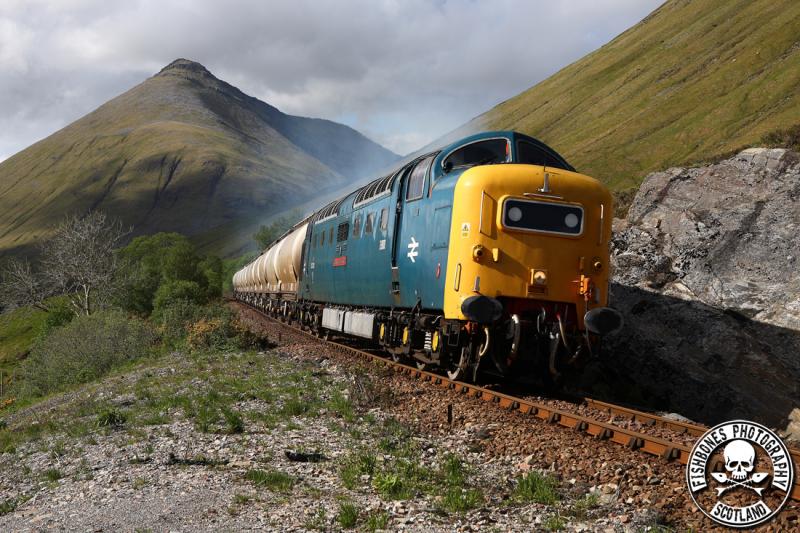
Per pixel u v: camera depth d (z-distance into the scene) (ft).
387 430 33.86
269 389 46.88
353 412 38.55
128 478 27.40
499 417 34.50
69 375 98.89
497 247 39.68
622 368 52.11
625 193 86.07
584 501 22.75
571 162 341.21
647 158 302.04
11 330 271.08
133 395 50.88
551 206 40.22
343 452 30.19
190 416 39.70
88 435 38.52
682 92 360.48
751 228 55.98
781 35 342.64
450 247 41.32
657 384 49.62
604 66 504.43
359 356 60.75
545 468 26.96
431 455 29.89
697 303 52.34
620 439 28.27
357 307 65.87
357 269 62.34
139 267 206.39
